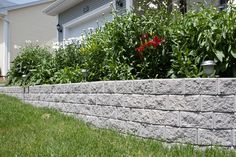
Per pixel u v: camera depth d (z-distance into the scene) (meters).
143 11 6.41
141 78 4.81
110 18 9.27
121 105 4.16
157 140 3.64
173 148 3.37
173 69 4.39
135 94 3.93
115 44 5.00
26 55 8.66
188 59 4.15
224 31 3.80
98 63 5.55
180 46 4.41
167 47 4.64
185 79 3.39
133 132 3.97
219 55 3.80
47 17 20.00
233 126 3.21
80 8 11.01
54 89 5.98
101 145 3.55
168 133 3.53
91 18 10.45
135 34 4.85
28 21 19.33
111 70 5.02
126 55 4.98
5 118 5.07
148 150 3.35
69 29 12.17
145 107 3.79
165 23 4.80
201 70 3.97
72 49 7.01
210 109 3.25
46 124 4.72
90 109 4.84
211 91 3.25
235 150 3.17
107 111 4.45
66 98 5.56
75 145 3.55
